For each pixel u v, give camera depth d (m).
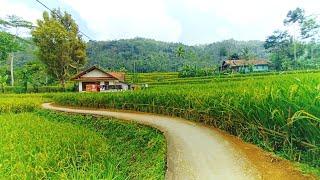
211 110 18.03
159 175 10.16
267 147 11.24
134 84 69.81
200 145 13.06
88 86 69.50
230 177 8.85
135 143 18.38
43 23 82.94
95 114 30.16
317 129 8.83
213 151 11.85
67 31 84.31
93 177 8.99
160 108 27.25
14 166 11.65
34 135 19.66
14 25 111.56
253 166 9.58
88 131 23.83
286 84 13.65
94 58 148.12
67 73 82.50
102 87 68.81
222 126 16.56
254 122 12.59
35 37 81.19
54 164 12.85
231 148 12.05
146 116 26.14
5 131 21.09
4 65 117.38
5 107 40.72
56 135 20.03
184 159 11.14
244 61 100.44
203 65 147.25
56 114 34.72
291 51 98.94
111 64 144.50
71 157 13.38
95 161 14.08
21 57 154.50
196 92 22.77
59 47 81.06
